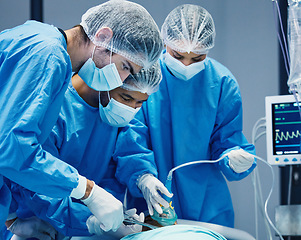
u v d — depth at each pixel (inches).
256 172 104.1
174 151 92.5
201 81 94.0
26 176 59.4
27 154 58.6
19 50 62.7
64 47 66.7
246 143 94.0
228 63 136.3
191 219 93.6
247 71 135.1
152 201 77.6
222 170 92.7
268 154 95.3
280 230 95.9
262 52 134.5
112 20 70.3
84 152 83.6
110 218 68.5
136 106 81.4
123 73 71.6
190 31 85.6
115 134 86.2
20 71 61.2
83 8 143.6
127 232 76.4
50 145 77.7
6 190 66.3
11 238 84.1
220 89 94.1
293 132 95.2
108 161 86.0
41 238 83.2
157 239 65.4
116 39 69.7
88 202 68.7
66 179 61.4
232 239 78.4
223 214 95.5
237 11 136.4
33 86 60.5
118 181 87.7
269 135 95.7
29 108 59.5
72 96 82.2
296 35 72.9
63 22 144.3
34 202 77.7
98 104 83.2
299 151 94.7
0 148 58.1
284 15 115.5
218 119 94.3
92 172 84.9
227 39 136.6
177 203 93.7
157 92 93.5
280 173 119.0
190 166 93.0
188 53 86.6
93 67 70.8
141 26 70.6
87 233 75.9
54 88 63.3
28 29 65.8
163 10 140.2
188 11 87.8
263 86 134.0
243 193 133.7
